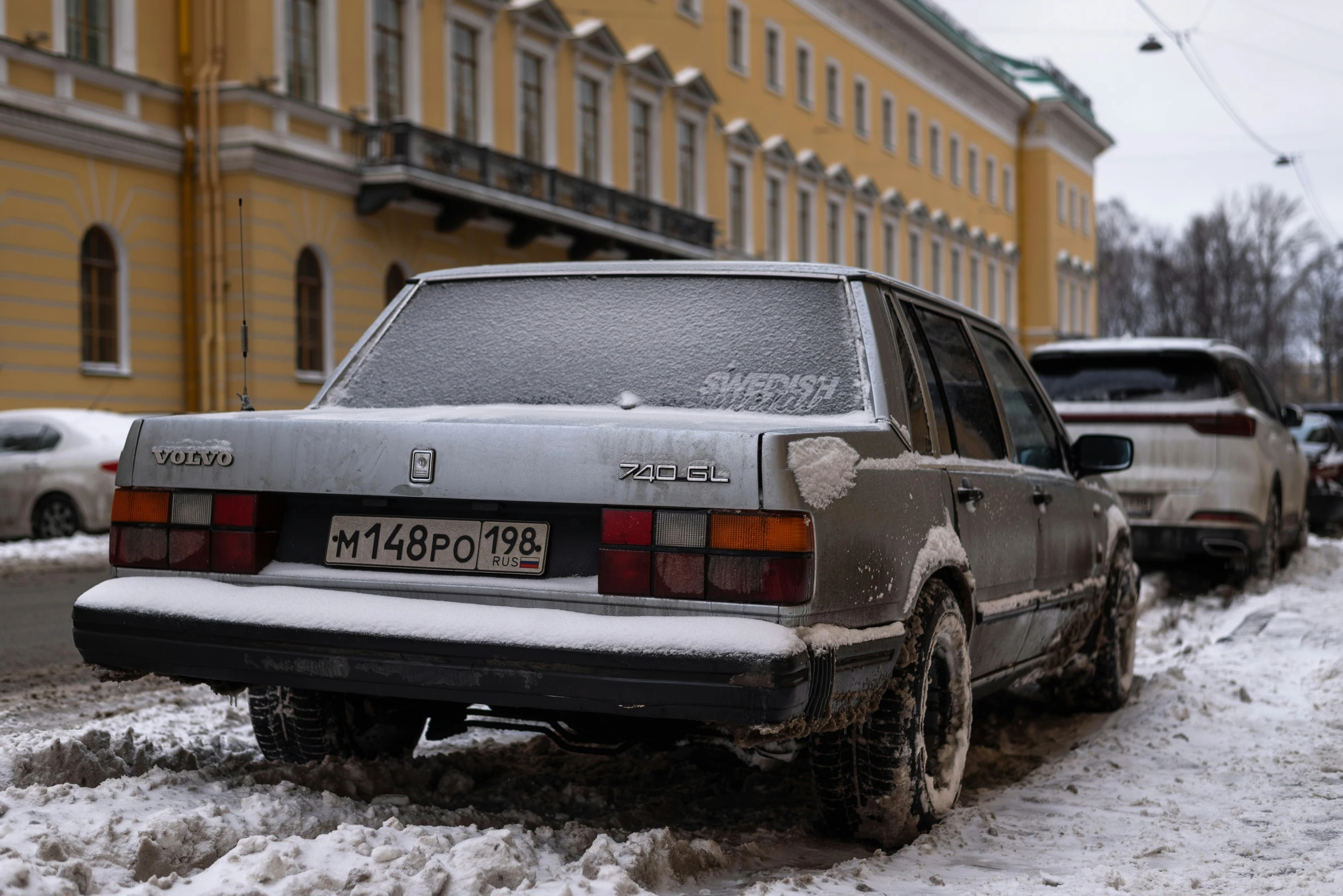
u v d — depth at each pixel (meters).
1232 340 84.06
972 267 60.81
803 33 45.28
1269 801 4.66
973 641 4.59
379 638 3.55
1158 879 3.64
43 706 6.07
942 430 4.58
